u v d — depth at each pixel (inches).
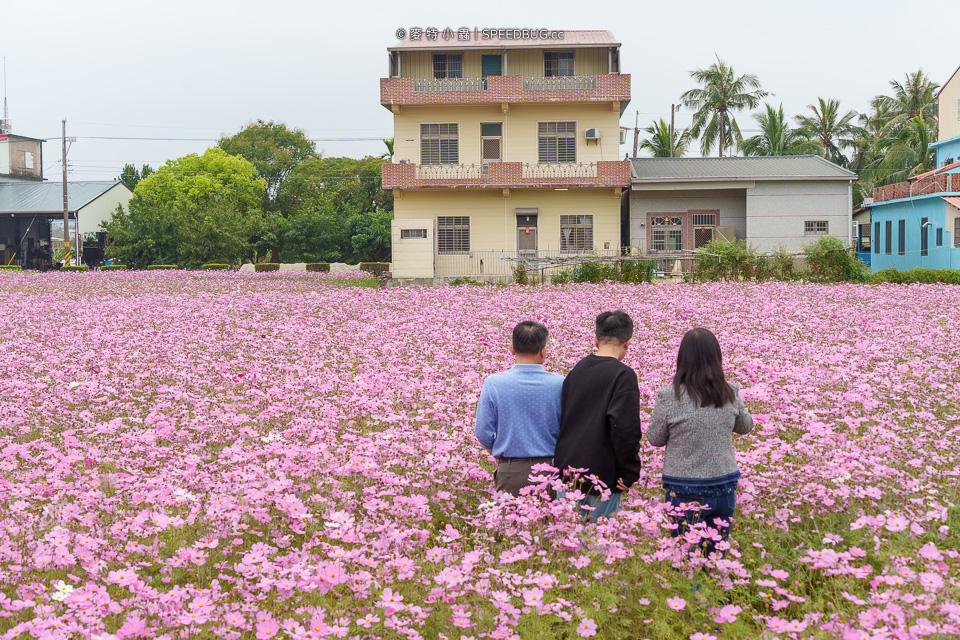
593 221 1221.1
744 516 188.5
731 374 320.8
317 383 331.0
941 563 149.1
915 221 1238.9
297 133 2910.9
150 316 603.2
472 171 1205.1
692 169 1223.5
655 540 161.9
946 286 861.8
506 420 187.8
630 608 146.3
